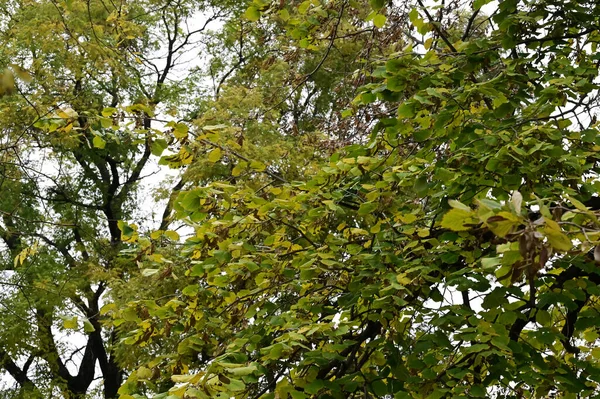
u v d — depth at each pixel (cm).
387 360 370
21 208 1286
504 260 199
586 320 367
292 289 466
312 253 406
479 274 365
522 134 368
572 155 404
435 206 432
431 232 406
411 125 427
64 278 1258
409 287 388
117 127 387
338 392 345
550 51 446
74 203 1421
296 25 478
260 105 977
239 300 428
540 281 367
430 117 392
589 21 450
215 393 281
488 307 343
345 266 406
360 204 432
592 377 371
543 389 367
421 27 464
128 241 405
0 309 1171
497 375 345
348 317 418
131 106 381
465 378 381
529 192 375
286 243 414
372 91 399
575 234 198
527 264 180
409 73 390
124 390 382
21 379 1502
